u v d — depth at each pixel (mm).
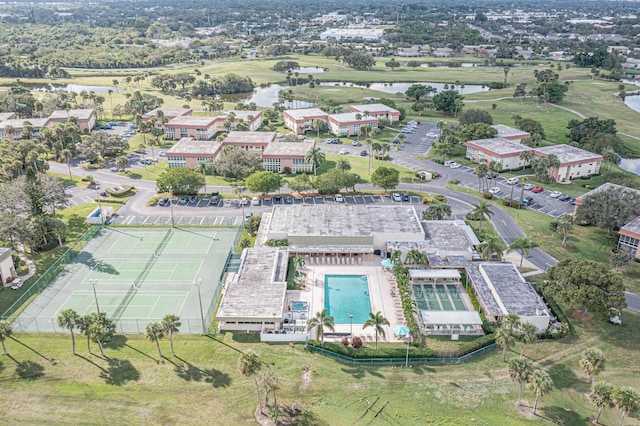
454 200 179750
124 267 134875
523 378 86312
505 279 122312
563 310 117000
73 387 92625
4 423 84688
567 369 97438
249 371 85625
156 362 99062
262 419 85688
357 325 112562
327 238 140625
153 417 86438
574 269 112062
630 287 125562
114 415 86750
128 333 107875
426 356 100375
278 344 104938
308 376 95562
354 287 127625
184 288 125500
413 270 130125
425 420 85812
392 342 106375
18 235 133500
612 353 102188
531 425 84688
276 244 141375
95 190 188375
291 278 128250
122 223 161125
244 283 120562
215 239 150750
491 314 111312
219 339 106312
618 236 153750
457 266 132125
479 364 99688
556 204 177625
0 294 122312
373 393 91750
